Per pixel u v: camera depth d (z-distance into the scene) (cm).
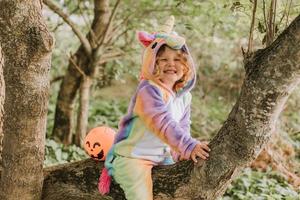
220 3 543
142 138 303
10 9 302
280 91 268
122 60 749
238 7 358
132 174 299
